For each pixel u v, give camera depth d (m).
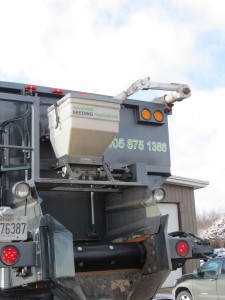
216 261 10.83
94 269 5.25
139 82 5.99
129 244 5.52
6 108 5.49
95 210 6.13
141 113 6.39
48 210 5.80
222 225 35.56
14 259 4.46
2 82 5.59
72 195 6.00
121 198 5.93
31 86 5.74
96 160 5.50
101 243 5.59
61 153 5.46
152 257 5.43
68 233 4.45
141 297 5.48
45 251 4.51
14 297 5.18
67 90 5.98
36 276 4.52
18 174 5.43
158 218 5.41
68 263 4.39
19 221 4.71
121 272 5.46
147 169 6.34
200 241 5.90
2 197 5.29
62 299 4.68
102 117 5.40
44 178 5.10
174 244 5.48
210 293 10.73
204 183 17.81
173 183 17.28
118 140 6.25
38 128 5.22
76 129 5.26
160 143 6.54
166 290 15.62
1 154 5.38
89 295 5.19
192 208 17.86
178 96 6.26
